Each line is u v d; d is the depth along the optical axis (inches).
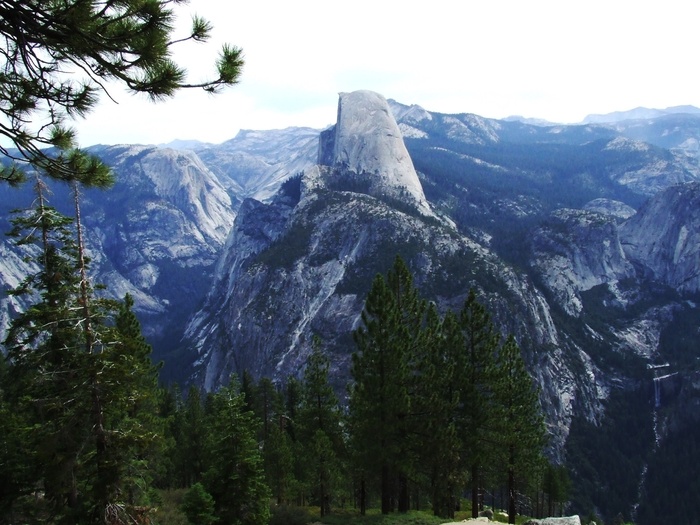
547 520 1243.2
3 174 386.9
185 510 1151.0
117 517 844.6
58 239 1066.7
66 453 908.0
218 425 1249.4
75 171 376.2
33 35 316.8
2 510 1003.9
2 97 332.8
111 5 319.6
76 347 941.2
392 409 1355.8
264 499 1243.8
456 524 1304.1
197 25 335.0
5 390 1216.8
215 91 358.9
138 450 960.3
